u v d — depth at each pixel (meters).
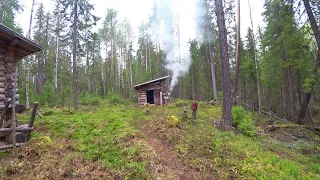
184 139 8.16
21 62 26.08
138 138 8.23
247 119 10.90
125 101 27.52
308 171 6.59
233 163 6.19
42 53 29.89
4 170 5.04
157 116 13.70
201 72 32.41
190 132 9.20
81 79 38.88
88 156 6.40
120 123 11.27
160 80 23.50
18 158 5.93
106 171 5.40
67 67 36.19
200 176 5.58
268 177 5.42
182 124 10.40
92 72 40.03
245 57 25.45
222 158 6.60
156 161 6.05
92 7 21.08
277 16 18.39
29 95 22.20
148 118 13.34
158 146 7.77
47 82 24.47
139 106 21.25
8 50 8.09
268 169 5.91
